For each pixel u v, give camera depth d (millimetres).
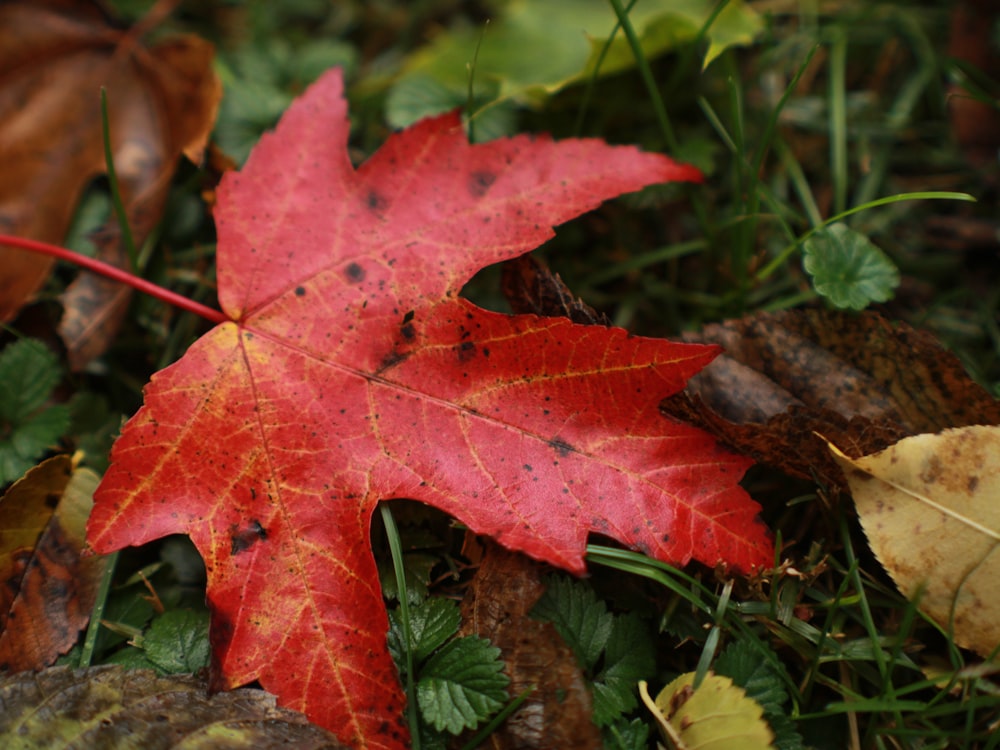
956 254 257
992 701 200
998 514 201
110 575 216
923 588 204
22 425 228
